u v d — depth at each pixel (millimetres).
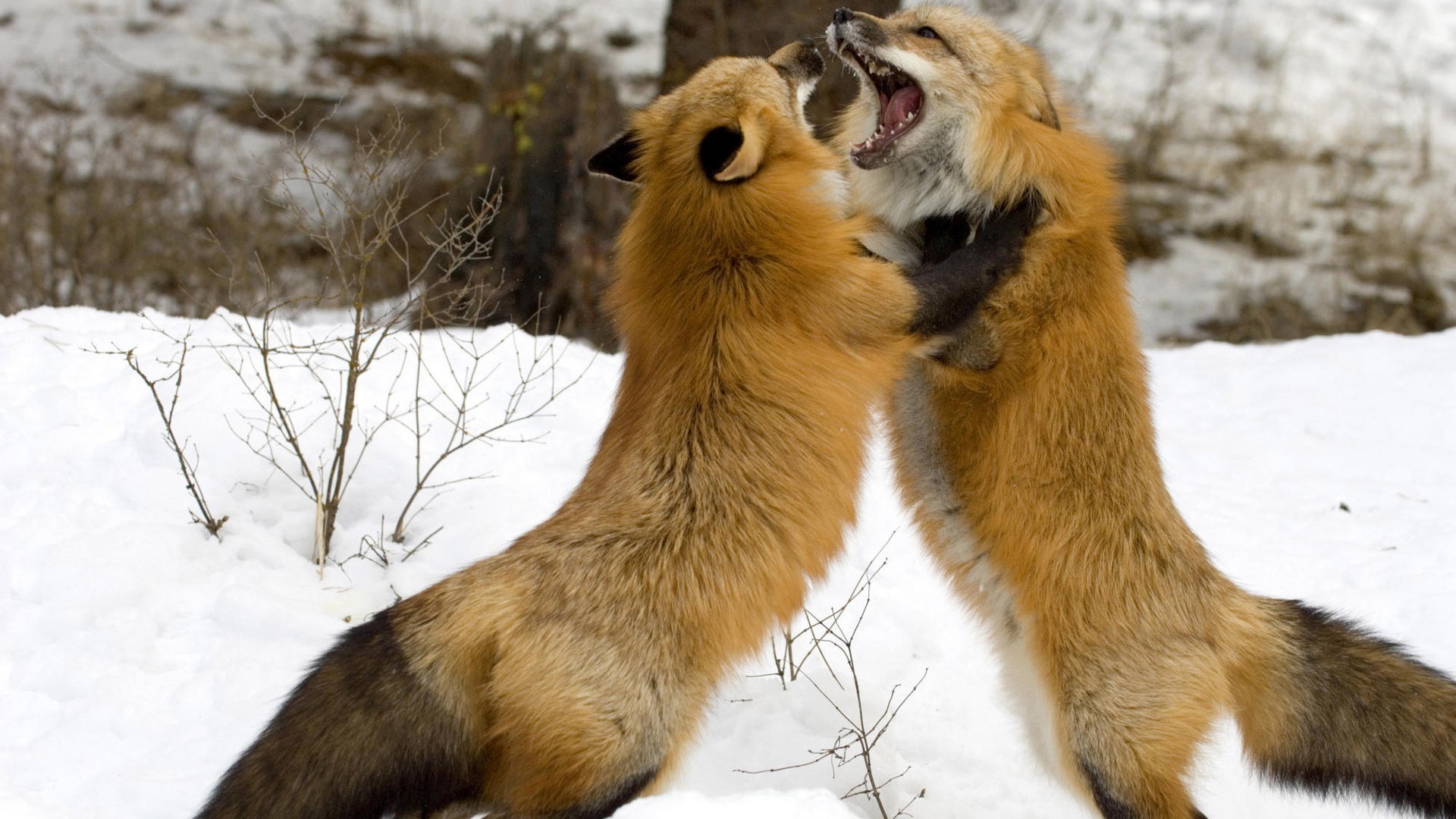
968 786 7457
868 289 6324
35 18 24031
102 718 6824
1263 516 10578
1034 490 6695
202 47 23625
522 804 5309
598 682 5340
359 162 10883
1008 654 7180
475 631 5426
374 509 9008
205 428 9258
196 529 8406
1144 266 21109
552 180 14453
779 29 14328
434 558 8594
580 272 14484
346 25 24562
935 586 9125
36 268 15344
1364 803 7238
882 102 7688
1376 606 9062
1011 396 6797
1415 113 23828
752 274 6059
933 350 6828
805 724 7680
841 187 6723
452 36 24531
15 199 15797
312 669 5609
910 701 8047
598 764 5309
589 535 5598
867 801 7117
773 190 6207
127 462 9000
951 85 7219
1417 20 25672
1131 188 22219
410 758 5449
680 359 6039
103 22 24219
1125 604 6602
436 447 9719
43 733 6750
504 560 5617
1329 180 22406
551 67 14711
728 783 7152
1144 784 6488
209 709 7000
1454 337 15133
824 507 5902
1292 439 12312
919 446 7219
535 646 5340
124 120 21188
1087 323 6797
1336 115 23719
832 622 8508
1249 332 19672
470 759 5496
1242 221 21688
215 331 10977
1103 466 6672
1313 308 20219
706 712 5762
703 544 5633
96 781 6375
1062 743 6734
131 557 7938
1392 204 21969
